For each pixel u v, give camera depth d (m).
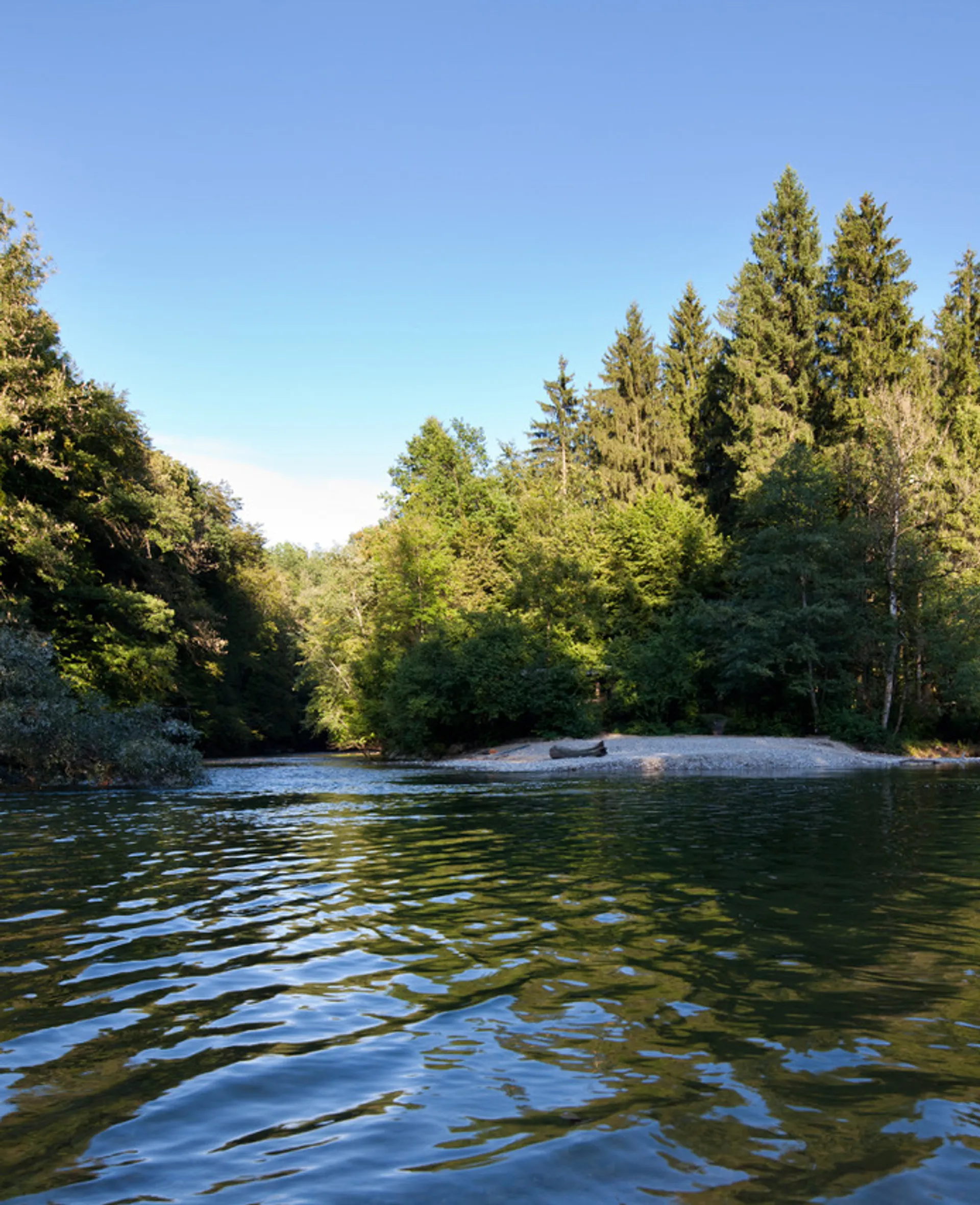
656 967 4.90
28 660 20.34
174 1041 3.79
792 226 46.72
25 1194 2.51
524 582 40.66
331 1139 2.85
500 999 4.32
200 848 9.84
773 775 22.52
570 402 64.19
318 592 55.88
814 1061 3.48
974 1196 2.46
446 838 10.62
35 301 28.38
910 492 35.28
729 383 51.53
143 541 34.47
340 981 4.67
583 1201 2.45
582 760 27.34
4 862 8.86
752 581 36.72
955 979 4.63
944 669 33.75
